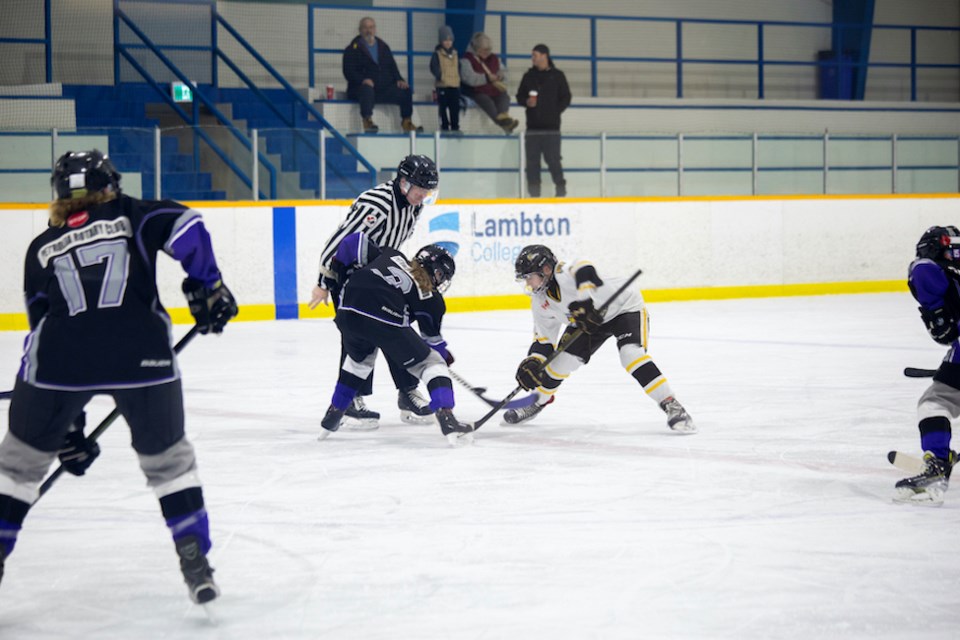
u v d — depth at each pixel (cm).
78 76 2909
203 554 608
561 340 1135
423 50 3294
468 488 917
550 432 1166
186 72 3022
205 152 2489
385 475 972
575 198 2800
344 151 2598
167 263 2422
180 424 609
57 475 645
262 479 962
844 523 796
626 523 802
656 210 2878
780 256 3003
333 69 3212
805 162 3011
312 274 2566
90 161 598
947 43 3819
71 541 773
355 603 636
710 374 1599
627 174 2855
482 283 2723
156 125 2900
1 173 2327
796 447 1074
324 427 1133
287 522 818
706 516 820
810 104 3516
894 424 1198
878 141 3069
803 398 1379
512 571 691
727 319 2427
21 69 2834
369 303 1075
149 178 2430
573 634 582
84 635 593
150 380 592
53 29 2877
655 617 606
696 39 3584
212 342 2088
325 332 2259
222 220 2473
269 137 2539
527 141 2752
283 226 2530
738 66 3625
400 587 663
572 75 3441
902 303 2773
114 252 588
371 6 3147
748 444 1091
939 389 845
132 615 622
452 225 2673
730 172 2947
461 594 649
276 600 643
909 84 3791
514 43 3409
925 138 3108
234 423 1249
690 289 2923
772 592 646
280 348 1984
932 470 837
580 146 2803
